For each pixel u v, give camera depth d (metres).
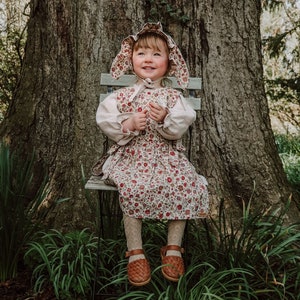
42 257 2.49
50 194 3.33
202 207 2.32
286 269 2.66
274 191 3.15
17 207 2.57
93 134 3.03
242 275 2.42
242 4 3.12
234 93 3.12
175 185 2.25
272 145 3.31
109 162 2.45
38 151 3.55
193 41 3.05
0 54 7.00
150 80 2.44
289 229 2.64
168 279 2.18
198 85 2.80
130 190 2.20
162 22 3.01
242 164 3.14
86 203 3.00
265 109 3.28
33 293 2.53
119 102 2.44
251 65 3.17
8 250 2.60
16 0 7.86
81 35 3.03
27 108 3.65
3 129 3.74
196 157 3.12
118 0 2.97
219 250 2.60
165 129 2.30
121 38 2.99
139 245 2.24
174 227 2.29
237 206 3.10
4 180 2.58
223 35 3.09
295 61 7.75
